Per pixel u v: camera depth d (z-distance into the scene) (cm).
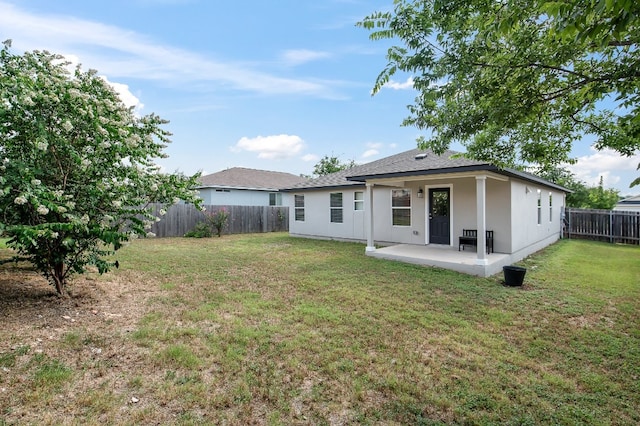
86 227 388
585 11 191
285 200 2472
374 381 302
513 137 542
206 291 563
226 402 264
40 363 299
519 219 950
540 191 1196
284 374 307
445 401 276
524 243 996
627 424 257
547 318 473
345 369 320
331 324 429
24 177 357
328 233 1412
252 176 2461
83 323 393
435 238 1053
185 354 332
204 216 1611
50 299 454
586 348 382
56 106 378
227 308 476
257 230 1870
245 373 306
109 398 260
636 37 272
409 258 848
